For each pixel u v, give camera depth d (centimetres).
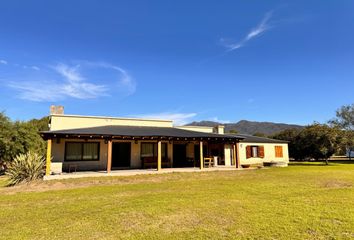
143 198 818
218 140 1858
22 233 493
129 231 498
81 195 902
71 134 1399
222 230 495
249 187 1030
